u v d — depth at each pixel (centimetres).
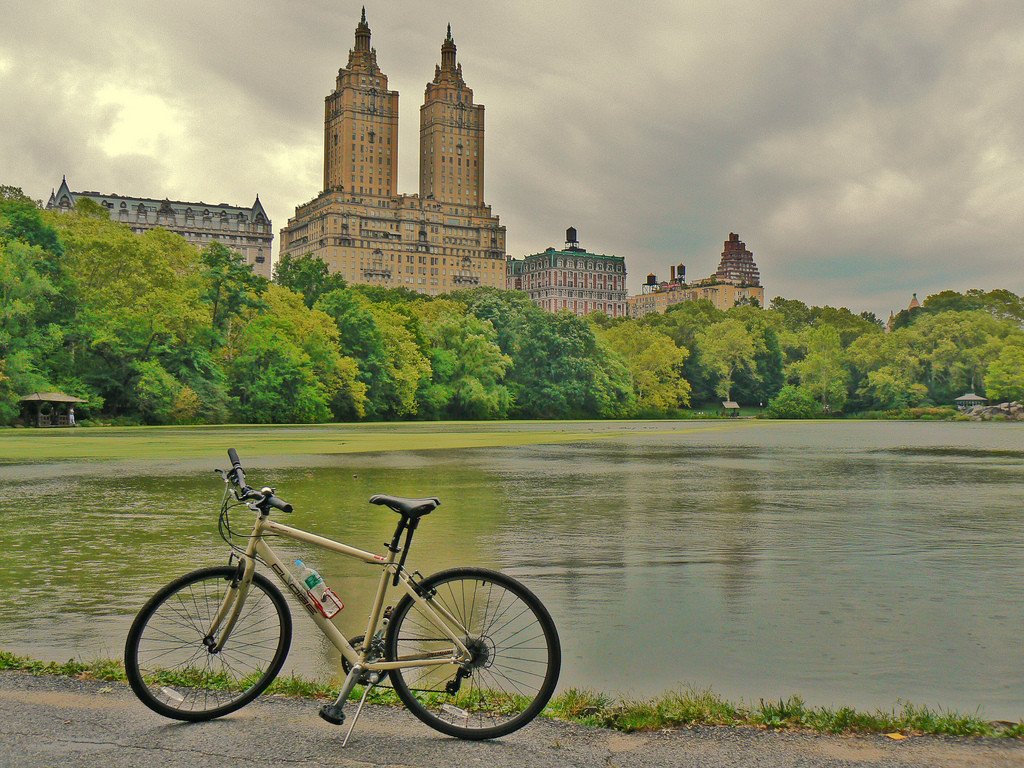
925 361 15362
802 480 2848
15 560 1309
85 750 513
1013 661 820
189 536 1542
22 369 7094
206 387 8556
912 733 545
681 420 13388
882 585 1162
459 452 4316
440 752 516
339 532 1599
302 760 503
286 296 10469
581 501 2177
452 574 577
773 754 509
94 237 8200
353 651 572
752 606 1044
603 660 810
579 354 13338
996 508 2069
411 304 13925
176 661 682
